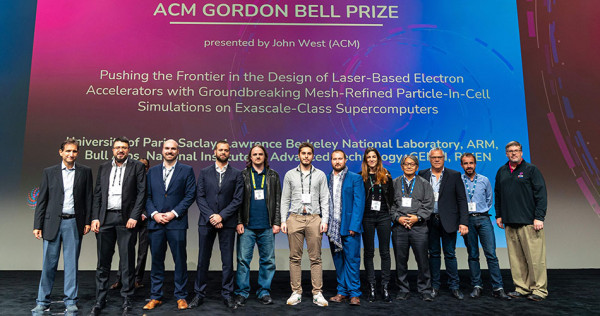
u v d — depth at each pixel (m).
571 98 4.87
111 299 3.27
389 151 4.73
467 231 3.27
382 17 4.95
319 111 4.79
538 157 4.77
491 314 2.81
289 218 3.22
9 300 3.21
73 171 2.97
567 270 4.50
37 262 4.47
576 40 4.96
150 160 4.65
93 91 4.73
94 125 4.66
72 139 2.95
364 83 4.84
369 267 3.25
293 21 4.93
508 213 3.36
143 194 3.03
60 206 2.89
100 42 4.81
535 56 4.93
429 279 3.26
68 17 4.83
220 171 3.18
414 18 4.95
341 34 4.92
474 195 3.47
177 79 4.79
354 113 4.79
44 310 2.88
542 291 3.22
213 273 4.44
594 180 4.74
